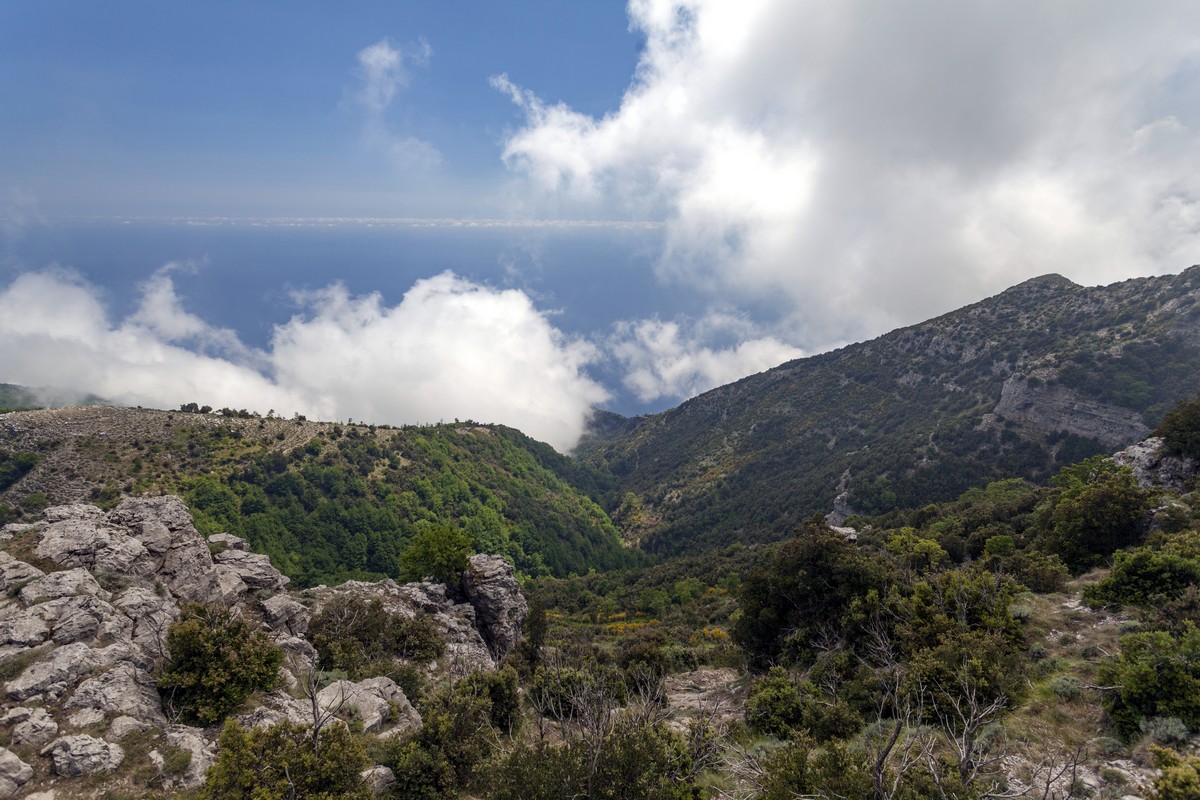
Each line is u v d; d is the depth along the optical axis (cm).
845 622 2866
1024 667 1928
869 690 2242
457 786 1770
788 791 1323
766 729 2272
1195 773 1084
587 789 1243
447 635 3844
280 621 2809
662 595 8606
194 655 1812
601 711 1511
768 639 3462
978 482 10256
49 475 8819
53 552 2120
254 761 1317
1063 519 3450
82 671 1620
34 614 1748
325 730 1480
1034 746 1519
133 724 1523
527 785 1264
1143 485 4106
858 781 1263
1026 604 2573
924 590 2584
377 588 4041
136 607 1981
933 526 6369
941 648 2020
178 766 1441
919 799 1186
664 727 1788
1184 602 1878
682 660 4347
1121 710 1525
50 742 1408
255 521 10025
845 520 10531
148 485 9350
